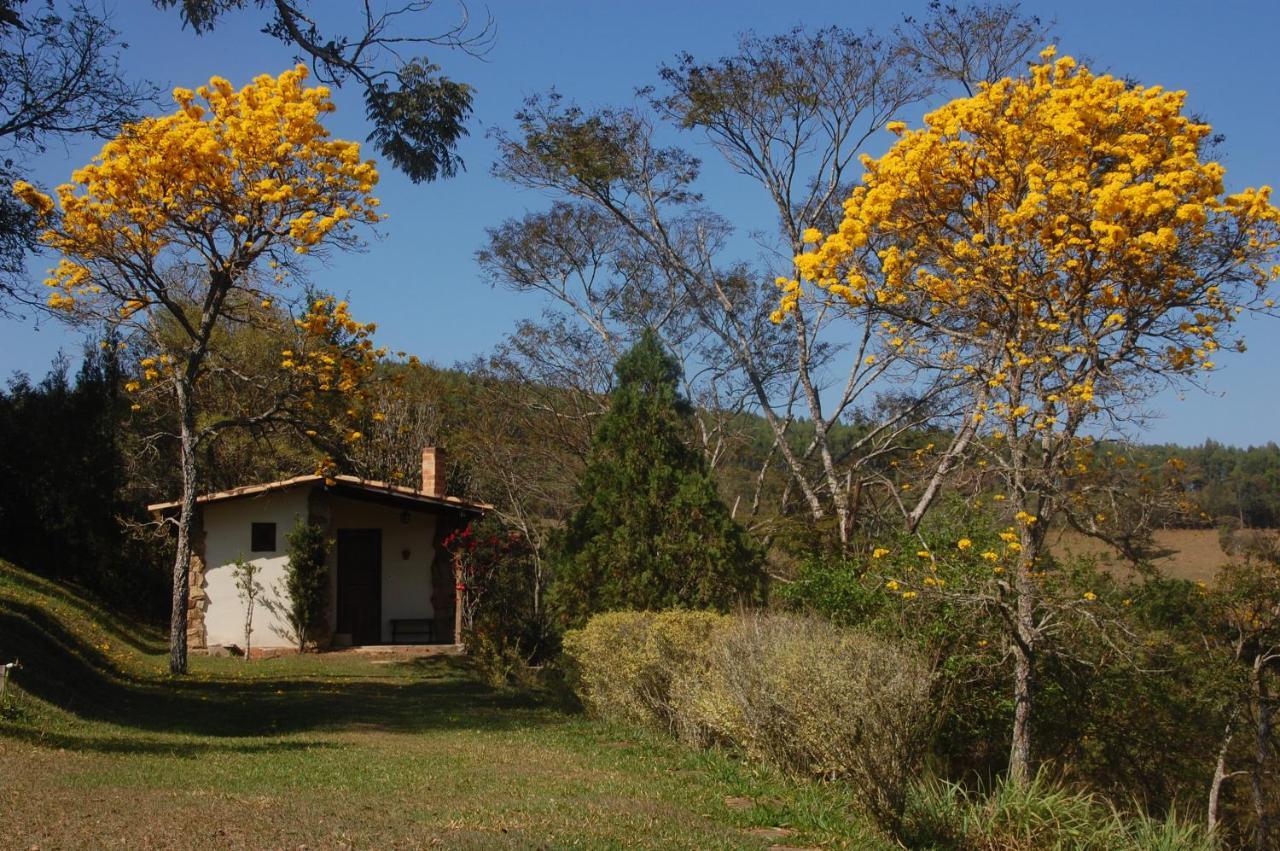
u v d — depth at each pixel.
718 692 9.44
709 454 28.58
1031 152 10.17
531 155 23.86
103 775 7.63
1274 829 14.68
